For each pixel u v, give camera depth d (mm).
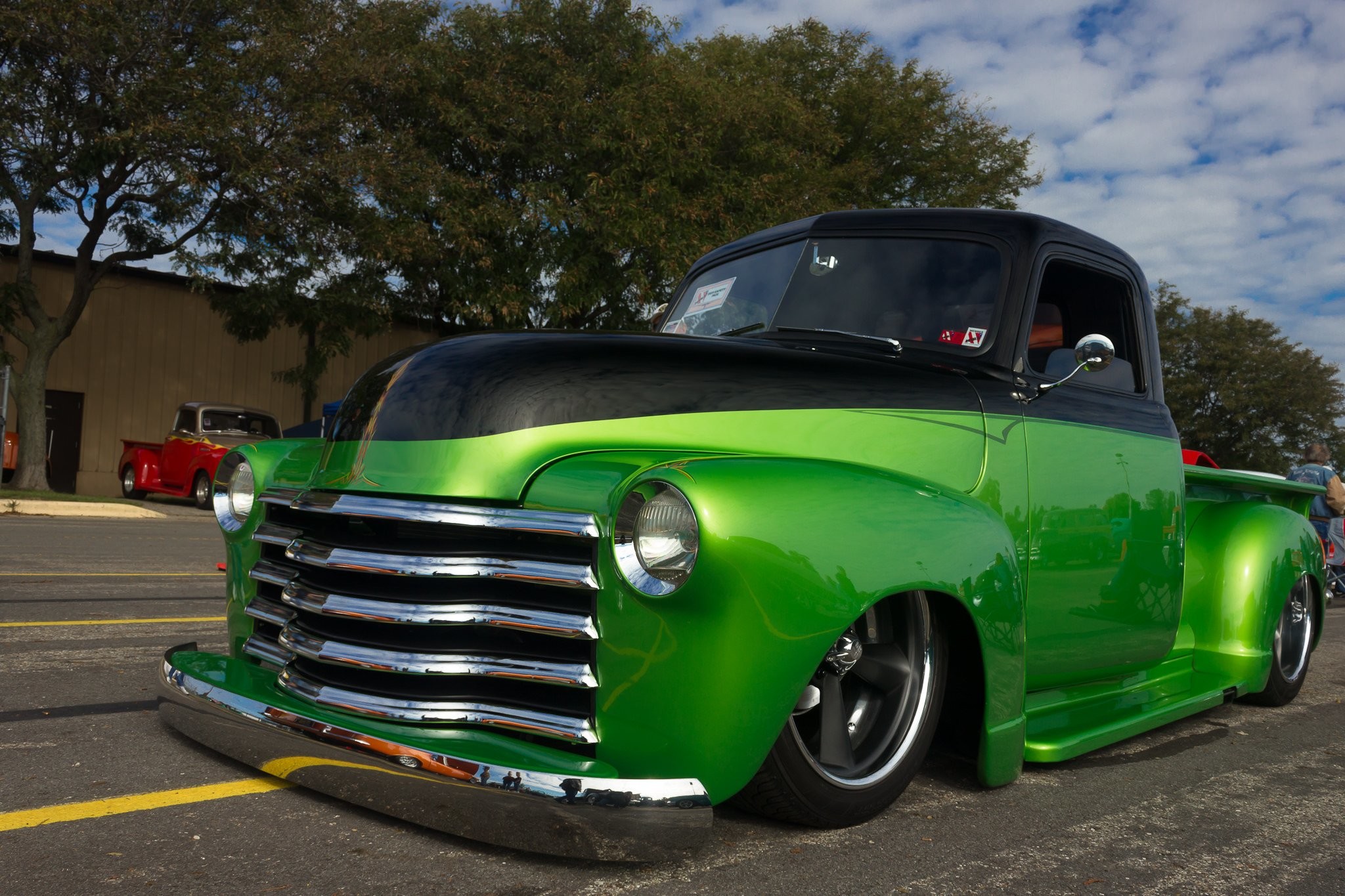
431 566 2283
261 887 1965
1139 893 2225
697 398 2576
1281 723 4309
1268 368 42594
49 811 2338
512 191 18500
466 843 2227
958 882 2207
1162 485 3621
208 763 2713
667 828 2000
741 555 2064
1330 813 2936
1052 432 3172
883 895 2104
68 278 20547
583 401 2465
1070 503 3182
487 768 2025
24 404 16984
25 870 2014
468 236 17609
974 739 2764
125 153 15812
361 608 2346
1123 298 3695
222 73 15664
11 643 4379
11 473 18531
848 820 2459
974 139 27234
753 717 2107
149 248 17672
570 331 2785
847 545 2236
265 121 16078
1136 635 3512
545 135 18031
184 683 2643
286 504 2680
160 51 15555
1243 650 4238
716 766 2105
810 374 2754
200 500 16859
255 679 2602
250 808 2389
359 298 17953
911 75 26562
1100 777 3238
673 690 2102
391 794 2170
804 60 26594
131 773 2619
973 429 2930
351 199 17141
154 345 21641
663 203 17844
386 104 18156
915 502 2480
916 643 2557
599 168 18469
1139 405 3654
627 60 18844
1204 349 43344
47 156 15305
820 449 2635
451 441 2420
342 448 2656
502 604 2270
